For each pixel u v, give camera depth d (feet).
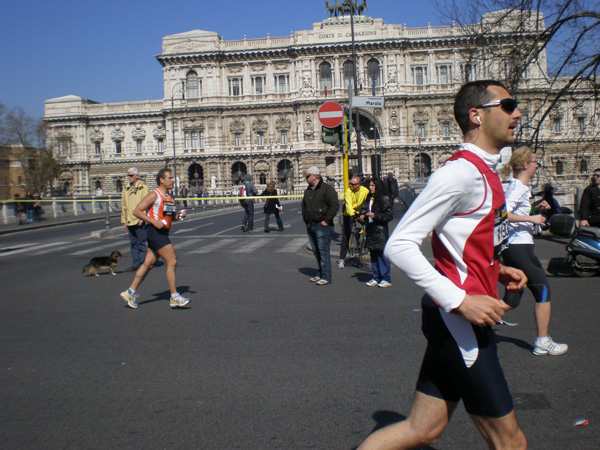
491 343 9.52
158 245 30.27
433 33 243.60
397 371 19.33
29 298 34.58
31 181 237.25
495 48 59.93
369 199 36.55
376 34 244.83
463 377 9.34
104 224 111.24
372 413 15.80
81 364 21.02
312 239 38.24
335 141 50.24
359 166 91.56
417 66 246.88
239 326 26.40
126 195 46.60
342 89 248.93
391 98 244.42
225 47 259.80
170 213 30.71
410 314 28.09
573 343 22.17
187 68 261.65
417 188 108.37
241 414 15.96
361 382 18.35
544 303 20.74
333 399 16.94
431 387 9.81
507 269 10.57
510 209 20.94
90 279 42.09
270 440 14.21
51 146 261.24
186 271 45.27
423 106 246.68
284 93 256.73
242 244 65.57
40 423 15.62
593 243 37.60
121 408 16.63
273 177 258.37
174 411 16.30
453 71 241.14
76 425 15.44
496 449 9.43
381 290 35.27
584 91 60.34
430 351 9.84
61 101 296.30
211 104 259.39
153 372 19.90
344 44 244.42
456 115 10.27
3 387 18.65
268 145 258.78
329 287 36.73
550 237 57.62
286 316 28.30
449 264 9.78
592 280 36.78
